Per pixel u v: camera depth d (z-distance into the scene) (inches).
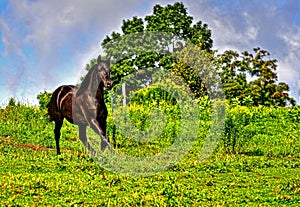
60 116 798.5
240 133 940.6
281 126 1192.8
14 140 905.5
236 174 661.3
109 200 465.4
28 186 505.7
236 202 483.5
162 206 446.0
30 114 1142.3
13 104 1183.6
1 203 435.2
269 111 1231.5
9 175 566.3
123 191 518.0
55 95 807.7
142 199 470.6
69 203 450.6
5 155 725.9
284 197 502.6
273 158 861.8
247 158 838.5
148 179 593.3
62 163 664.4
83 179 570.6
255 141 1053.2
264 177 645.3
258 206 466.3
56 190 499.2
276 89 2380.7
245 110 1198.3
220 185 575.2
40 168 629.3
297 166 759.1
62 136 990.4
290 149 970.7
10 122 1088.8
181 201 471.5
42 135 976.9
